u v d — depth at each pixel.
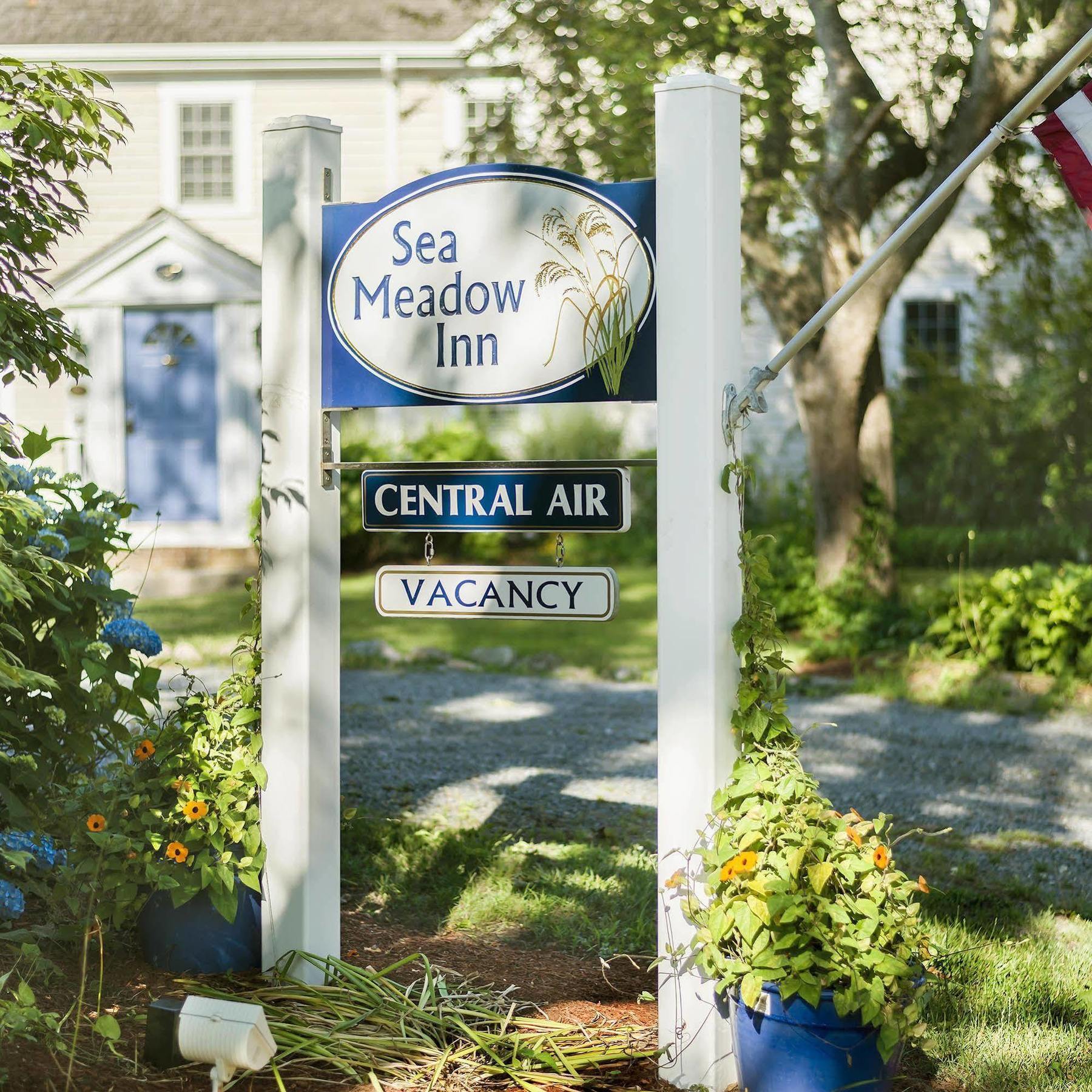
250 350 14.83
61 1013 3.23
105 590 3.87
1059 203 13.20
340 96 16.62
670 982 3.33
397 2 16.92
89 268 14.66
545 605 3.70
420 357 3.77
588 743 7.83
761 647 3.35
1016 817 6.33
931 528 16.33
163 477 15.16
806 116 11.28
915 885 3.15
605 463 3.60
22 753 3.73
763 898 2.99
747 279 13.09
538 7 11.45
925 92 11.36
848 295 3.19
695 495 3.35
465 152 12.50
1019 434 16.70
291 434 3.85
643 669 10.39
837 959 2.91
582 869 5.10
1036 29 10.58
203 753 3.82
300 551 3.82
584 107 11.24
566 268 3.60
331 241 3.86
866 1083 2.94
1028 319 16.56
